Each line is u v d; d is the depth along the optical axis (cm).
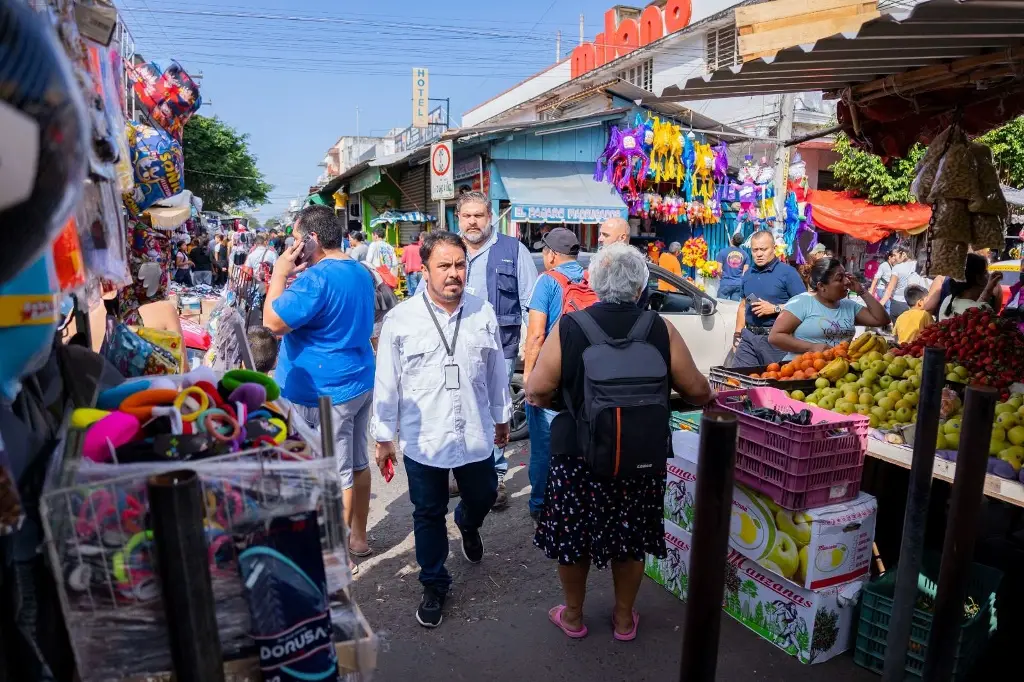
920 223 1257
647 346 268
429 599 317
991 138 1077
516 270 444
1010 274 843
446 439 306
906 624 248
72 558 122
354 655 144
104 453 135
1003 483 256
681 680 154
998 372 324
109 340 223
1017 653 293
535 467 412
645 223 1299
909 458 286
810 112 1441
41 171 91
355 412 352
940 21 232
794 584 290
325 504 135
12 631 118
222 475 129
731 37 1377
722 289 885
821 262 438
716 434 139
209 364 386
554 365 276
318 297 325
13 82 85
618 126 1176
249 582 129
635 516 282
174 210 425
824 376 360
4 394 116
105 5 146
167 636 125
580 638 307
